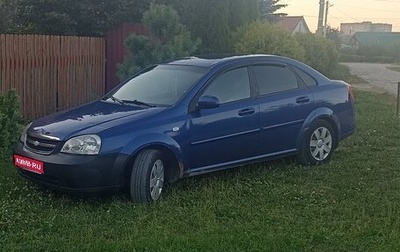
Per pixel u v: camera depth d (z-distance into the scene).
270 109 7.21
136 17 15.52
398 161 8.05
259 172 7.29
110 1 15.23
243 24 14.84
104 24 15.10
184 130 6.37
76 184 5.79
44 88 11.61
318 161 7.84
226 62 7.13
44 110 11.64
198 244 4.78
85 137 5.84
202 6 14.27
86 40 12.88
